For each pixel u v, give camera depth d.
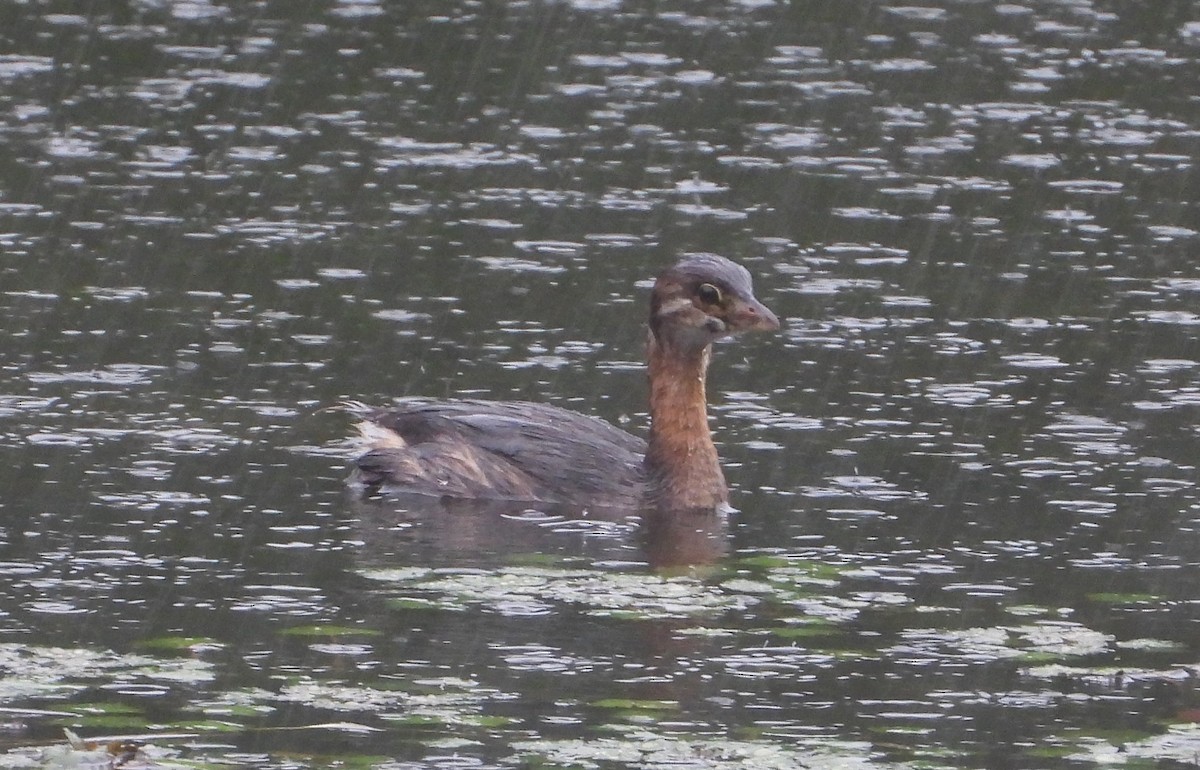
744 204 25.14
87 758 10.41
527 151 27.55
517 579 13.73
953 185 26.30
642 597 13.34
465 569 13.97
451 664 11.99
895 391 18.39
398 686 11.59
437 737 10.80
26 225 23.33
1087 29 36.06
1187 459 16.44
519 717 11.14
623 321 20.42
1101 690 11.72
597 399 18.14
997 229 24.30
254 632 12.48
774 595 13.42
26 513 14.67
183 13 35.12
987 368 19.06
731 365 19.17
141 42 33.03
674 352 16.03
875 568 14.00
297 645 12.26
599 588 13.55
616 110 29.91
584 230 23.83
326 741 10.74
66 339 19.20
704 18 36.25
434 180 25.97
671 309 15.98
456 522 15.29
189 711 11.12
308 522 14.95
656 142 28.16
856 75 32.41
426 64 32.28
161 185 25.33
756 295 21.42
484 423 16.47
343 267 22.06
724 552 14.48
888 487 15.84
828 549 14.46
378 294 21.09
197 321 19.97
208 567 13.73
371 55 32.78
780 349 19.67
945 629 12.74
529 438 16.34
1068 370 19.00
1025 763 10.62
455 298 21.00
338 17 35.25
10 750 10.53
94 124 28.23
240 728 10.89
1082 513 15.16
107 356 18.75
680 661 12.11
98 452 16.19
